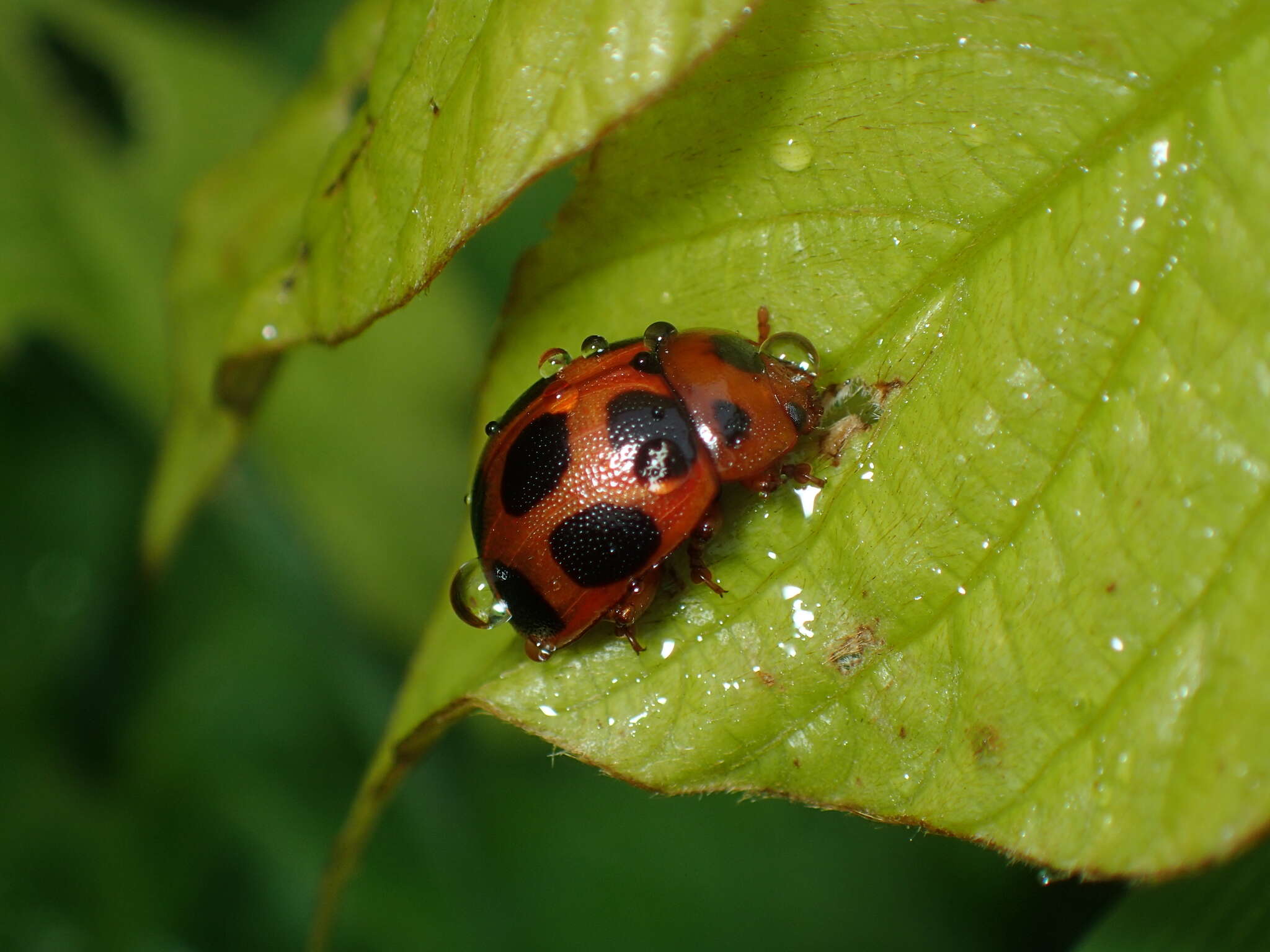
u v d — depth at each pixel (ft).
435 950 0.28
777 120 0.19
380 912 0.29
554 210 0.33
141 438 0.32
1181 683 0.18
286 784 0.30
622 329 0.20
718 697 0.19
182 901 0.29
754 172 0.19
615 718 0.19
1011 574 0.19
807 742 0.19
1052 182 0.19
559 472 0.19
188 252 0.23
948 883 0.28
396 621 0.29
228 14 0.34
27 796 0.30
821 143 0.19
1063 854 0.18
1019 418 0.19
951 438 0.19
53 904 0.29
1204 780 0.18
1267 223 0.18
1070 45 0.19
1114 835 0.18
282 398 0.29
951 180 0.19
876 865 0.28
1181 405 0.18
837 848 0.29
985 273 0.19
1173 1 0.19
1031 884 0.27
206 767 0.30
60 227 0.28
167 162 0.29
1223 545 0.18
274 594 0.31
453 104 0.18
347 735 0.31
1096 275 0.19
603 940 0.28
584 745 0.19
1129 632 0.18
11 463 0.32
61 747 0.31
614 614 0.19
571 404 0.20
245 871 0.29
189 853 0.30
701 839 0.29
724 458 0.19
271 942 0.29
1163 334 0.18
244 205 0.23
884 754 0.19
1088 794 0.18
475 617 0.20
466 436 0.31
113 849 0.29
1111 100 0.19
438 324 0.31
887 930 0.28
